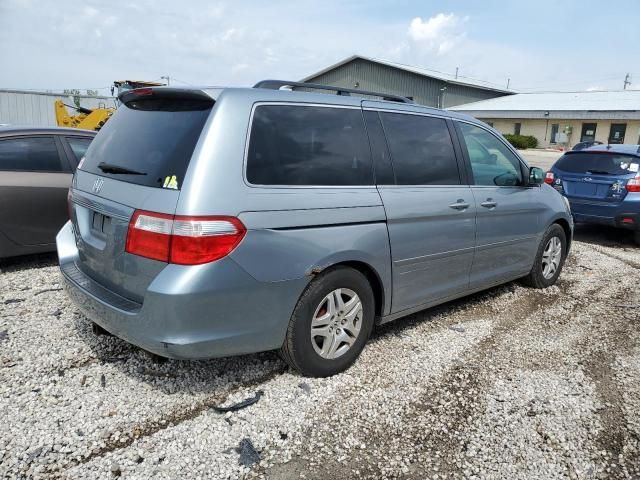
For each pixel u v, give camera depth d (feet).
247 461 8.53
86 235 10.71
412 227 12.19
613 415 10.27
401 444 9.15
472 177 14.29
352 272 11.00
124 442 8.82
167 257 8.71
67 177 18.58
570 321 15.19
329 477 8.29
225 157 9.15
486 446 9.19
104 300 9.66
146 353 11.79
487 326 14.58
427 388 10.99
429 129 13.35
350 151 11.21
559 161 29.09
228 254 8.93
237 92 9.79
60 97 106.73
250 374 11.12
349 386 10.88
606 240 28.37
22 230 17.71
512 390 11.05
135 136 10.52
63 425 9.16
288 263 9.73
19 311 13.96
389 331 13.91
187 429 9.23
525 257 16.87
